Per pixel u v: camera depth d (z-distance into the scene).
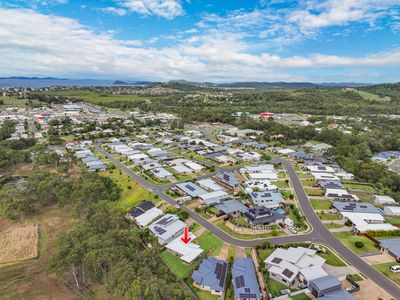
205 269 55.72
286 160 138.62
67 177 110.12
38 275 59.16
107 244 57.03
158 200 90.44
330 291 48.91
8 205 81.19
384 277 55.09
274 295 50.12
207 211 82.81
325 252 63.16
